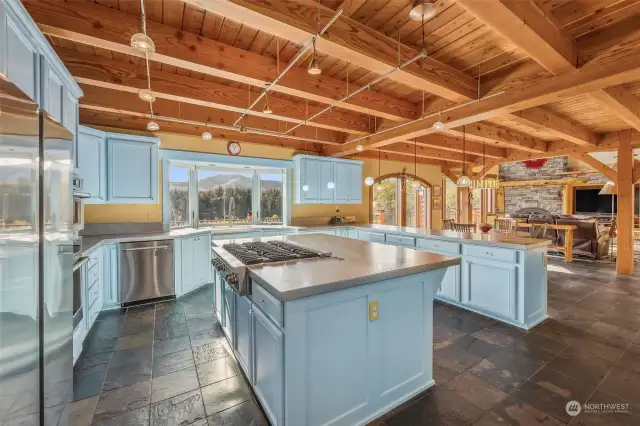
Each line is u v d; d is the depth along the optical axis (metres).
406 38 2.22
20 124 1.09
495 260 2.98
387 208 8.28
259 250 2.27
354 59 2.10
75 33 1.83
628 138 4.71
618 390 1.89
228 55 2.34
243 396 1.86
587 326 2.86
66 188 1.58
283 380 1.41
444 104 3.32
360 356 1.63
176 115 3.61
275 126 4.39
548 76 2.44
